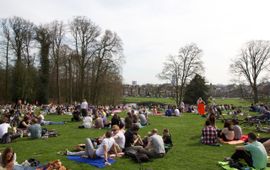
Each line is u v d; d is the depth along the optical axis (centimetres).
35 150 1424
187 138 1800
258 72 6250
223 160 1230
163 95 10488
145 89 11838
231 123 1662
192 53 6175
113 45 5466
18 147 1504
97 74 5525
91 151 1223
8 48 5547
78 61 5475
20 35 5547
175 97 6362
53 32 5528
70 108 3884
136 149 1256
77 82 5950
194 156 1307
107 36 5450
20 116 2664
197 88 6278
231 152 1387
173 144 1594
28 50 5644
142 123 2478
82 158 1236
